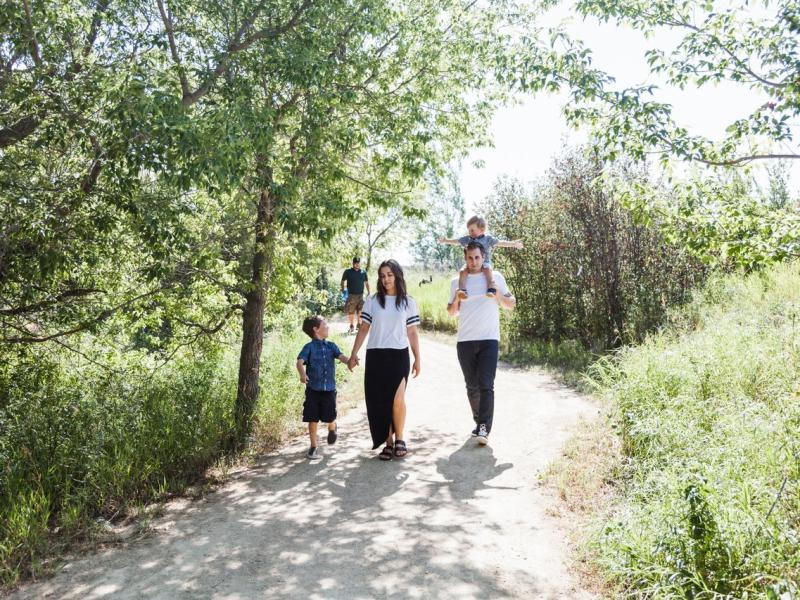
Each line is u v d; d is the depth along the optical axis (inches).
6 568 150.4
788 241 207.3
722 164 243.9
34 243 204.4
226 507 194.5
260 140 217.0
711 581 113.9
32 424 216.4
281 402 311.9
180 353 343.6
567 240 486.3
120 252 258.2
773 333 255.0
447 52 310.8
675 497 137.6
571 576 139.1
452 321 707.4
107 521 183.3
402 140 301.3
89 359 286.2
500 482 201.5
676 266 419.8
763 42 239.8
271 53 237.0
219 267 289.0
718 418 183.9
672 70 259.0
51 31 216.2
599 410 264.8
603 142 263.0
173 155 187.8
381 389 231.5
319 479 217.5
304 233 242.1
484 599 130.1
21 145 211.8
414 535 163.5
